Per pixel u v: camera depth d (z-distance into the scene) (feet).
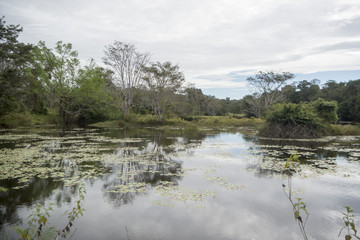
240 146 42.11
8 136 54.70
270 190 18.24
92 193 17.53
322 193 17.60
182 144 44.62
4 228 12.19
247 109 181.47
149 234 11.77
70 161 28.43
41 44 96.84
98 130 77.41
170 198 16.56
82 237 11.43
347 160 29.35
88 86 103.35
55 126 92.58
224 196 16.94
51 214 13.92
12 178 21.21
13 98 76.02
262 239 11.36
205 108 195.93
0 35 64.90
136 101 125.90
